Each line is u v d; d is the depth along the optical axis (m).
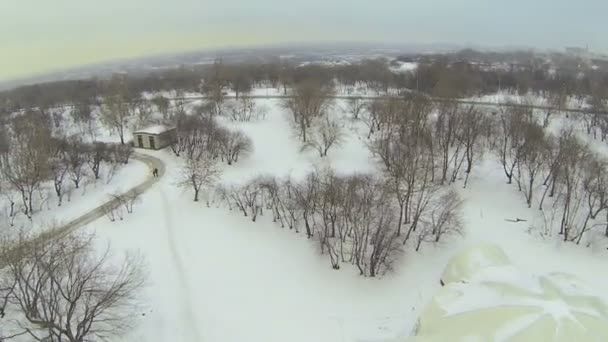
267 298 43.00
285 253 49.81
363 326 39.38
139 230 53.38
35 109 117.38
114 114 90.94
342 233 50.19
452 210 52.22
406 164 56.28
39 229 51.00
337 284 44.97
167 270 45.47
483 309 30.14
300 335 38.44
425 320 32.28
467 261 41.22
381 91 118.25
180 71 195.38
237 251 50.28
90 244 44.09
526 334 27.23
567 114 87.62
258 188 58.75
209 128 78.94
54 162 65.88
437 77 115.50
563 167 55.38
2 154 70.50
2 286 32.94
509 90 117.25
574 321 27.75
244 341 37.56
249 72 149.50
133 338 35.44
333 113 94.00
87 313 31.53
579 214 53.88
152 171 74.50
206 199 60.91
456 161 63.78
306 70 143.62
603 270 45.81
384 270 45.75
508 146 70.25
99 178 71.12
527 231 52.81
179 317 39.12
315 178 56.25
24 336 32.44
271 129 89.69
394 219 50.81
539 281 33.09
